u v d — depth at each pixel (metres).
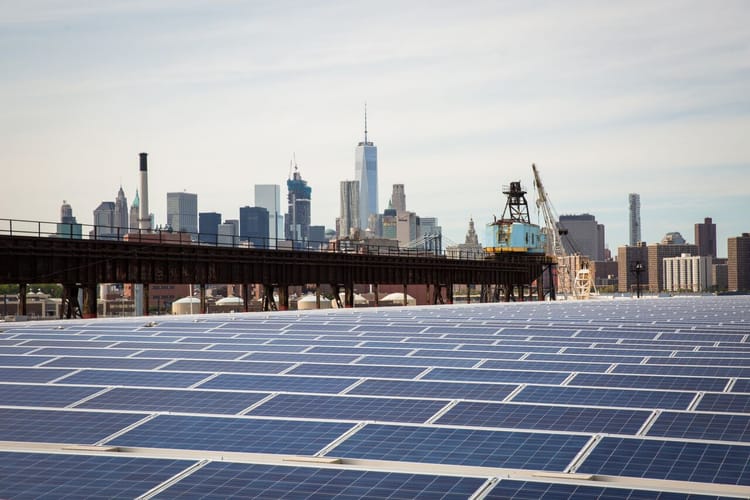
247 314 50.47
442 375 23.14
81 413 19.06
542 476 13.94
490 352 27.55
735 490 12.97
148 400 20.28
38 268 63.09
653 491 12.93
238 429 17.56
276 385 21.84
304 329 35.66
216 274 79.69
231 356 26.73
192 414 18.80
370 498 13.00
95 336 32.78
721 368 23.94
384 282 105.81
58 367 24.81
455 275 125.88
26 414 19.05
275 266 87.31
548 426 17.39
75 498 13.26
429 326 36.91
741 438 16.08
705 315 49.53
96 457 15.27
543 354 27.17
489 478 13.77
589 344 29.94
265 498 13.09
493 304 76.69
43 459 15.23
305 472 14.31
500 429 17.12
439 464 14.95
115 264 69.69
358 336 32.47
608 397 19.98
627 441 15.95
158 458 15.16
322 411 18.98
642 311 56.38
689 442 15.77
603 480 13.90
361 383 22.02
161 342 30.56
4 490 13.67
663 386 21.22
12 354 27.62
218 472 14.35
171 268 75.06
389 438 16.67
